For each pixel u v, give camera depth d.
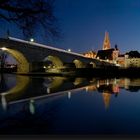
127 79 58.22
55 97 26.88
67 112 17.91
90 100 24.30
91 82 48.84
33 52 102.12
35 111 18.30
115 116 16.28
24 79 60.53
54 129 12.61
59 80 55.69
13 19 12.58
